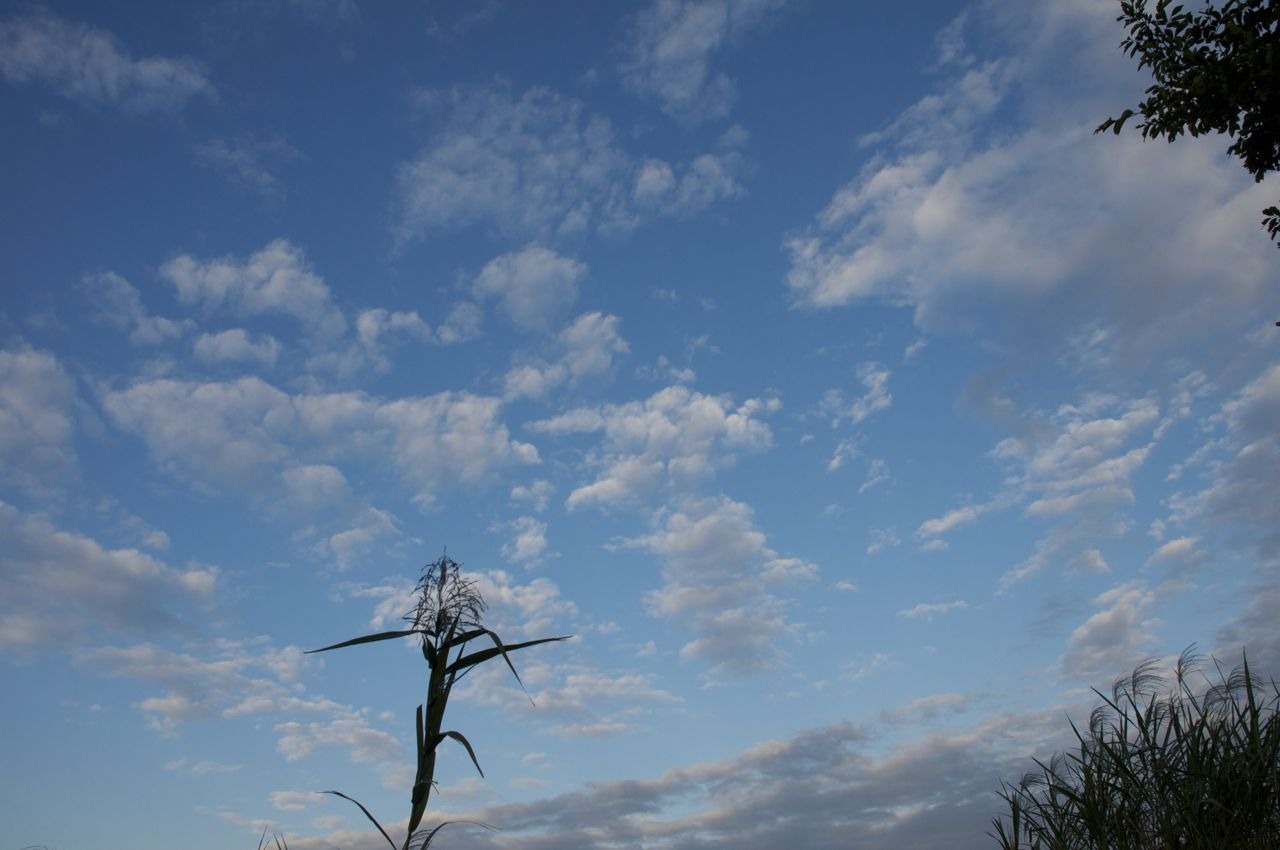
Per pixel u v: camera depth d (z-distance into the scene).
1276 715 5.23
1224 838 4.84
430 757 6.04
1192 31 7.41
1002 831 5.98
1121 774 5.44
